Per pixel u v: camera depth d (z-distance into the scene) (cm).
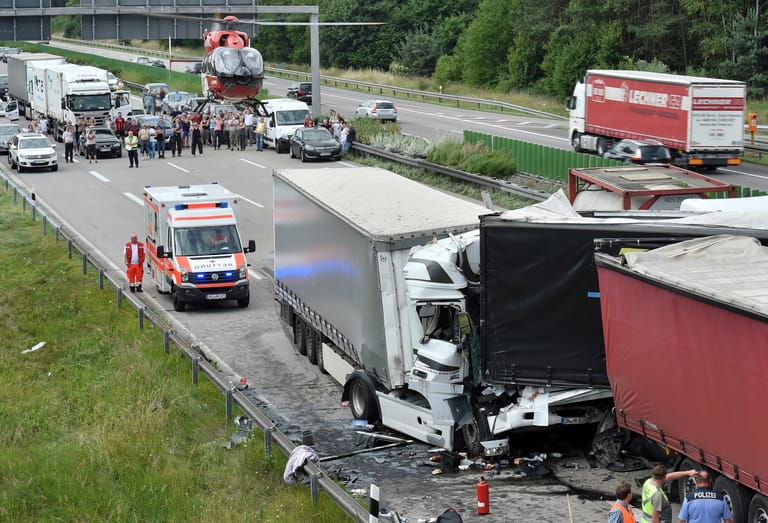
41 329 2772
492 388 1781
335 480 1706
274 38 13688
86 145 5794
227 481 1730
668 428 1512
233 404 2091
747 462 1341
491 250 1731
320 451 1861
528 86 9944
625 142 4772
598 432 1752
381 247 1828
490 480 1700
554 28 9669
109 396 2161
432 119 7481
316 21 6725
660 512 1352
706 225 1697
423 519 1537
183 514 1612
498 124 7131
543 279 1712
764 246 1638
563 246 1702
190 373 2269
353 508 1447
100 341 2602
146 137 5866
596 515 1534
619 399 1628
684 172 3061
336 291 2100
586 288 1698
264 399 2167
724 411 1377
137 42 15950
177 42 14588
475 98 8400
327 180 2425
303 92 8725
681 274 1483
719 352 1374
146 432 1938
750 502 1369
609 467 1728
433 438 1820
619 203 2875
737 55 8069
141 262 3092
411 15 12250
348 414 2064
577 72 8881
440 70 10575
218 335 2667
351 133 5681
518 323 1733
